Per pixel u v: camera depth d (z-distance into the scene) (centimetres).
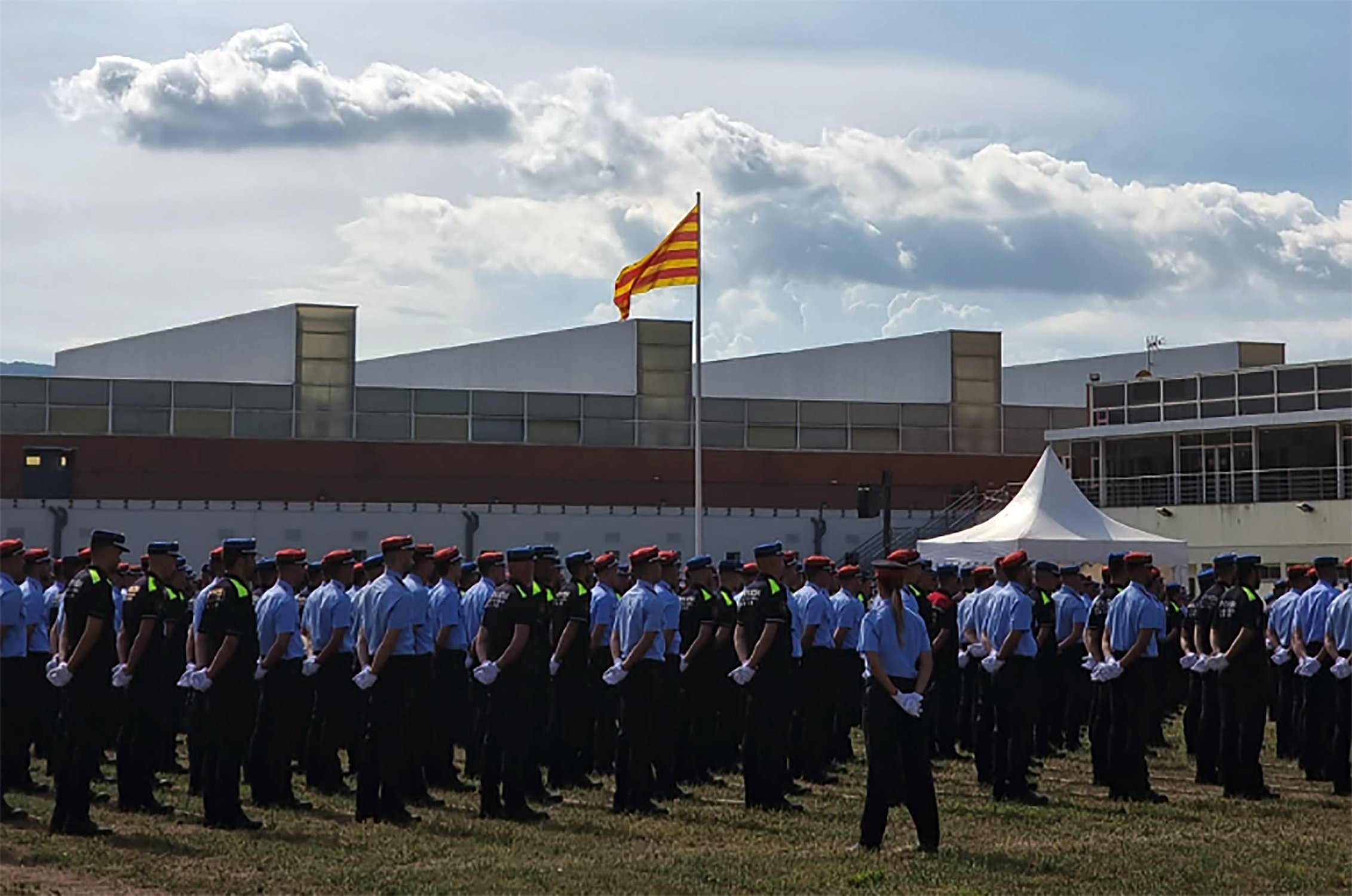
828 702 2136
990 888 1362
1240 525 5416
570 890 1330
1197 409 5669
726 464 6475
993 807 1842
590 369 6775
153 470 5919
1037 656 2320
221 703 1661
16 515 5516
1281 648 2338
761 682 1856
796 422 6581
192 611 2123
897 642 1534
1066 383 7862
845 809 1862
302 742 2005
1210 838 1628
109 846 1527
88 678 1594
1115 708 1933
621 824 1712
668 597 1816
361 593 1952
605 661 2098
